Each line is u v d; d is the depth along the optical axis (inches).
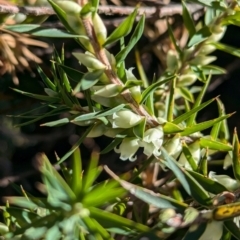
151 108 9.0
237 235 7.8
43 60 14.5
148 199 7.5
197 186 7.8
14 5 9.0
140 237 7.4
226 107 16.6
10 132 16.5
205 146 9.3
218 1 9.8
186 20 10.6
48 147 17.1
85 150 16.3
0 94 13.0
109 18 14.4
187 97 11.2
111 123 8.8
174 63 11.2
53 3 7.9
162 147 8.4
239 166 8.4
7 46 11.1
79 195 7.4
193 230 7.6
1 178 16.0
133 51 14.7
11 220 8.6
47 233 7.3
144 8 11.7
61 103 9.2
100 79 8.4
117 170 15.3
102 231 7.4
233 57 16.1
